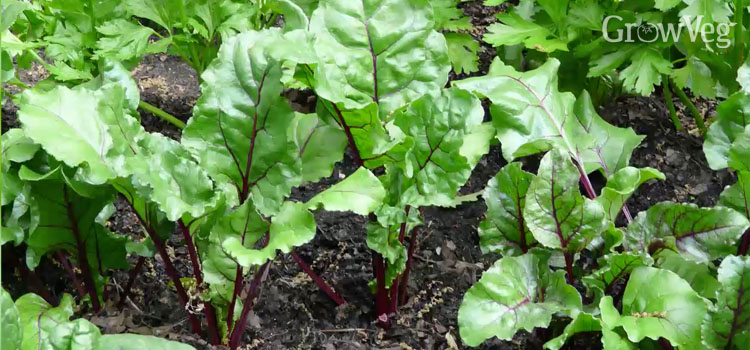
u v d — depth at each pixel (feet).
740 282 3.51
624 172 3.87
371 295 4.26
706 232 3.80
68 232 3.83
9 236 3.65
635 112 5.21
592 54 4.78
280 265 4.41
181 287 3.86
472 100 3.68
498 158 5.03
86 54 4.74
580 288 4.25
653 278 3.60
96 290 4.00
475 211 4.75
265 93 3.59
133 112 3.82
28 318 3.57
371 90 3.77
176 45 4.82
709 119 5.08
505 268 3.72
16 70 5.03
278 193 3.67
